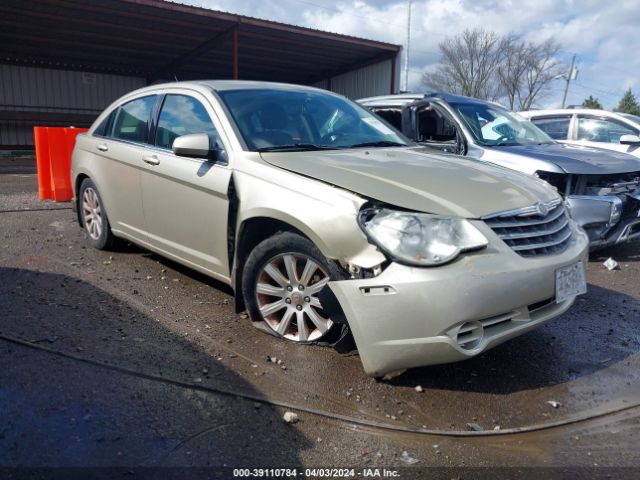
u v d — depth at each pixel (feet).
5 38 60.59
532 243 9.53
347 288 8.93
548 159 18.21
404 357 8.73
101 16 53.16
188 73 80.48
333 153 11.79
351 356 10.58
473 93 157.07
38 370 9.27
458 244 8.66
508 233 9.27
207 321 12.00
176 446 7.60
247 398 8.96
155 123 14.28
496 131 21.01
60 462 7.09
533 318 9.51
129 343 10.62
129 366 9.68
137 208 14.57
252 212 10.67
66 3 49.39
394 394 9.36
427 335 8.55
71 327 11.16
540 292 9.25
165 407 8.52
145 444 7.58
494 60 156.25
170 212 13.20
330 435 8.16
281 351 10.66
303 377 9.73
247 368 9.94
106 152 15.75
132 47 65.77
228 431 8.05
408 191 9.40
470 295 8.48
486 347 8.91
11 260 15.89
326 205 9.53
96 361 9.74
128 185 14.76
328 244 9.38
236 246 11.32
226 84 13.64
